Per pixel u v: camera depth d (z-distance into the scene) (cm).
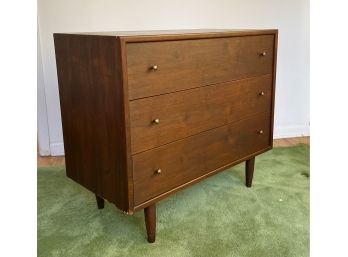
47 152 263
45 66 245
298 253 150
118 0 242
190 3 253
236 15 264
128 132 134
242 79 180
